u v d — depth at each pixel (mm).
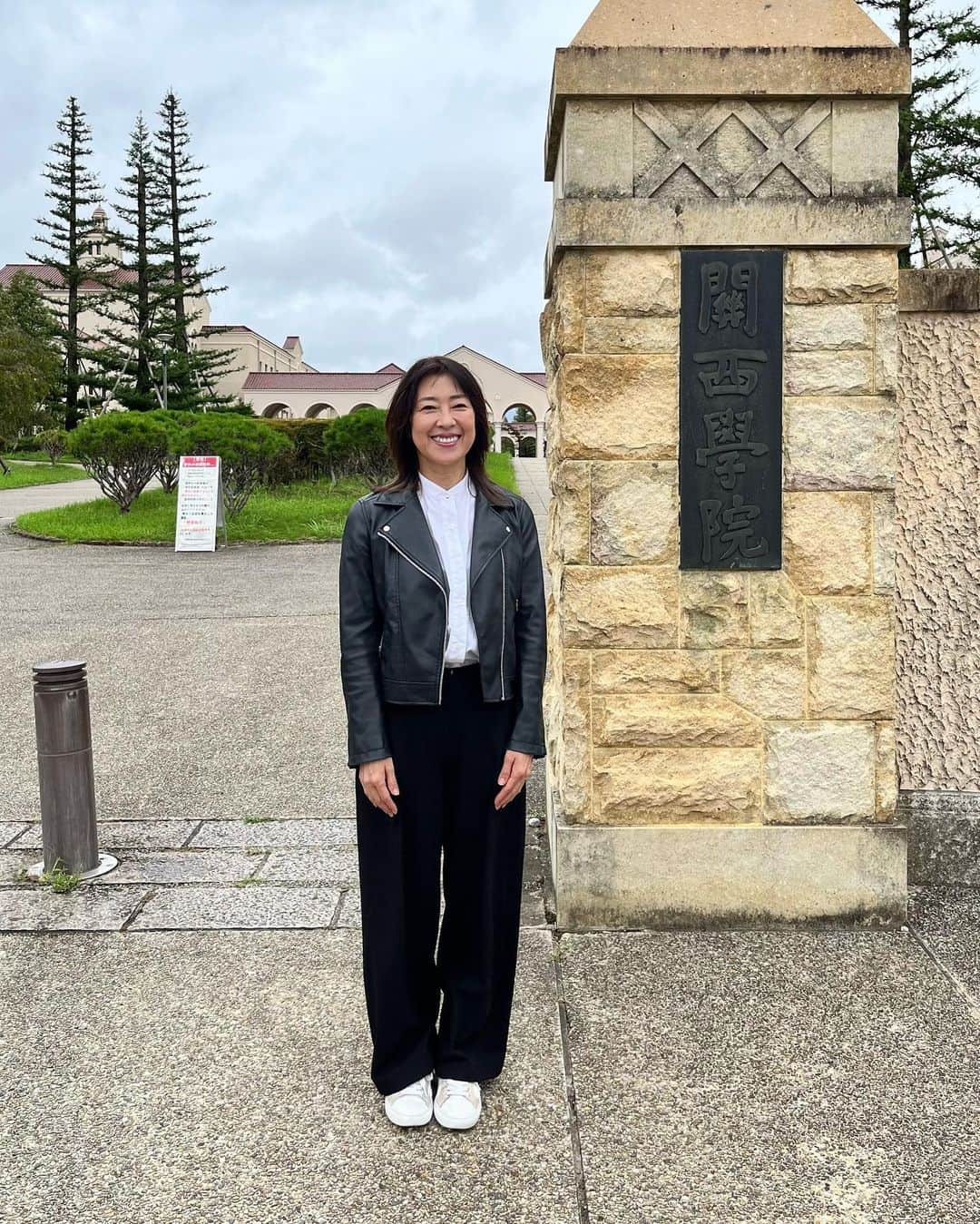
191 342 53656
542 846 4195
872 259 3305
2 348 36625
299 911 3613
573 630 3430
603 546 3408
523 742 2391
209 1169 2285
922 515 3838
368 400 54875
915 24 22750
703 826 3459
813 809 3459
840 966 3184
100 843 4277
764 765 3459
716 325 3338
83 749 3951
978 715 3881
